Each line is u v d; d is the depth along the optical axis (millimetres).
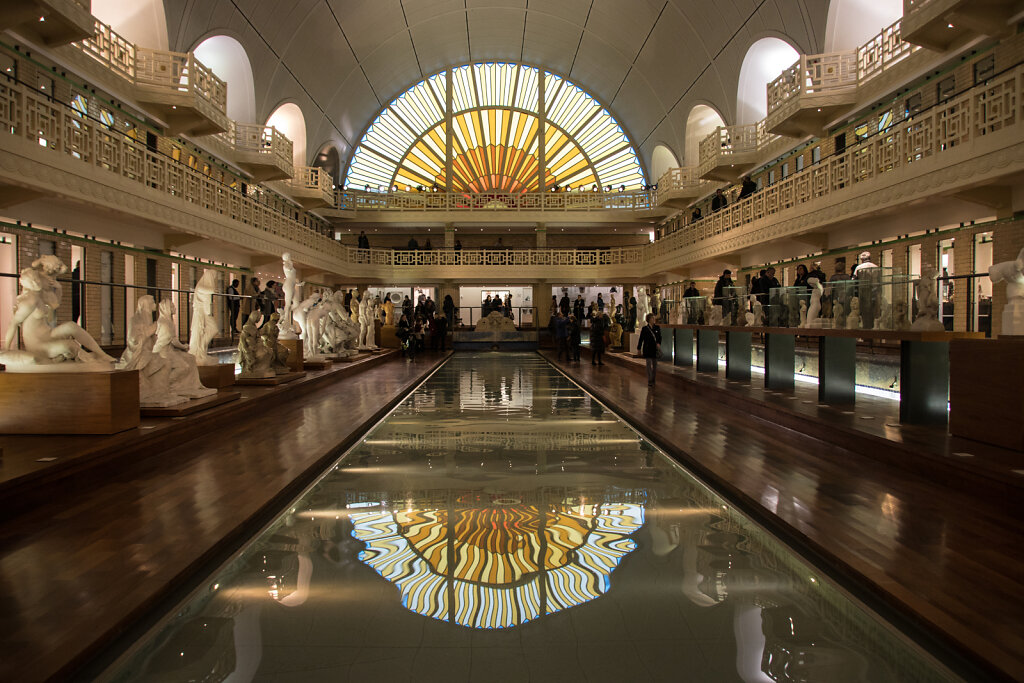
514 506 5883
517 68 41625
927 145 12422
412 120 42312
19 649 3066
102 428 7043
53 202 13852
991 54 12992
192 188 17859
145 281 17875
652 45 31172
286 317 16984
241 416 10164
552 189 42562
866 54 17422
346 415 10703
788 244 21250
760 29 22766
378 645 3377
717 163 24984
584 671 3127
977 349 6535
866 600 3787
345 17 29797
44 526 4879
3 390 7055
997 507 5211
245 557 4609
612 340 28672
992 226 12219
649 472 7207
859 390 11758
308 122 33156
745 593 3998
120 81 17219
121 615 3426
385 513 5680
